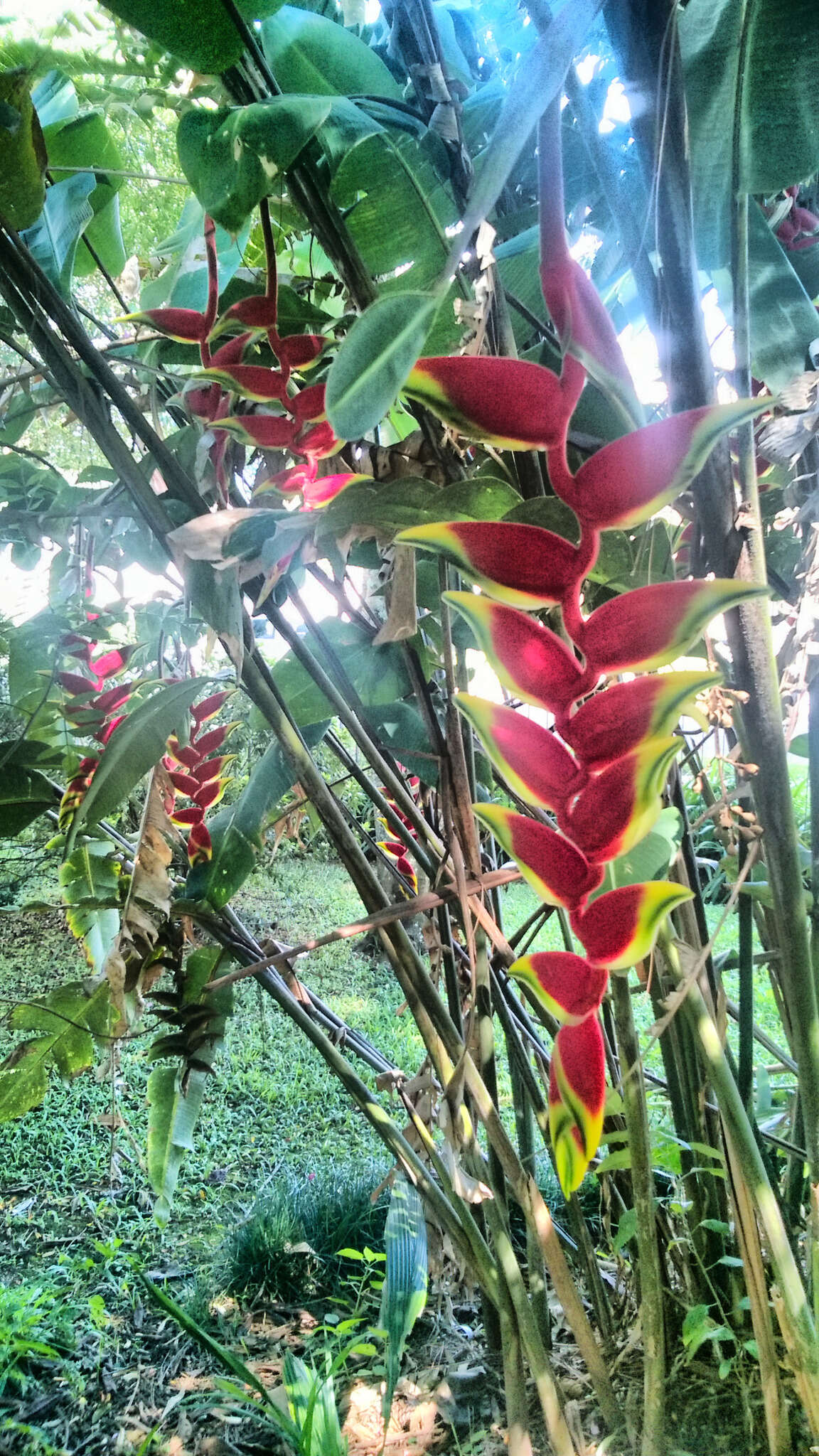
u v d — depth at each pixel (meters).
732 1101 0.76
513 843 0.53
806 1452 0.91
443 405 0.46
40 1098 1.37
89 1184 2.19
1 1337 1.53
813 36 0.62
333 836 0.94
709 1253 1.04
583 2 0.39
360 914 3.77
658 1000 0.89
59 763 1.24
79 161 1.07
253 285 0.96
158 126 1.24
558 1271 0.92
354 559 0.97
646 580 0.81
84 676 1.22
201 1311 1.66
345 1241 1.77
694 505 0.64
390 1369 1.01
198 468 0.95
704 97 0.66
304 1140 2.35
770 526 0.86
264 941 1.13
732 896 0.75
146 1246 1.92
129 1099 2.54
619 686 0.48
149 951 1.10
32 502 1.14
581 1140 0.58
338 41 0.85
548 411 0.45
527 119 0.38
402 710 1.06
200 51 0.68
